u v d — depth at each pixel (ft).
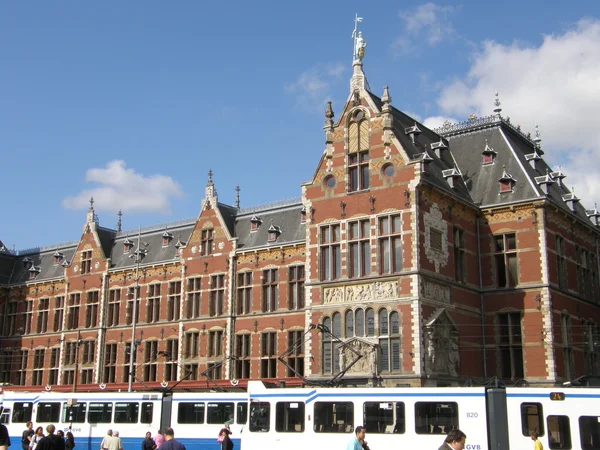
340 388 96.58
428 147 145.79
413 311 118.01
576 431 83.20
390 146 127.13
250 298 161.27
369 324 122.52
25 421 123.65
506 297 134.31
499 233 137.80
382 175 127.03
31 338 201.36
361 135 131.34
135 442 114.11
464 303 131.44
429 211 125.80
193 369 165.07
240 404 107.65
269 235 161.38
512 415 86.17
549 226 136.05
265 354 155.84
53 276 204.44
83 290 192.95
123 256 191.42
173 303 174.81
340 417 95.61
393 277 121.29
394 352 118.93
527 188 137.28
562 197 150.82
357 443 57.11
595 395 83.35
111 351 182.91
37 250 219.82
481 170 147.02
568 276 141.38
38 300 204.13
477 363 132.57
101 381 182.09
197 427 109.91
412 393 91.71
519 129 161.58
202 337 165.37
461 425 88.02
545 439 84.17
